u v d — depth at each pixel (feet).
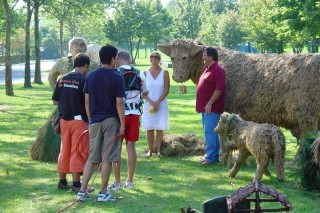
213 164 31.48
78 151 25.09
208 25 244.63
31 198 24.40
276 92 29.96
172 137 35.60
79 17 200.85
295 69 29.58
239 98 31.22
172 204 23.31
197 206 22.94
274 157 26.07
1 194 25.11
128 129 25.54
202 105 31.30
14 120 55.72
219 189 25.91
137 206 22.99
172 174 29.14
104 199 23.65
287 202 14.06
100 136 23.62
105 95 23.32
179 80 33.86
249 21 164.55
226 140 30.12
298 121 29.45
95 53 37.60
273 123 30.89
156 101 33.40
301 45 159.33
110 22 249.34
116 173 25.90
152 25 253.24
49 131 32.86
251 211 14.05
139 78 25.75
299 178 25.79
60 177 25.91
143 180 27.81
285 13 92.12
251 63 31.42
